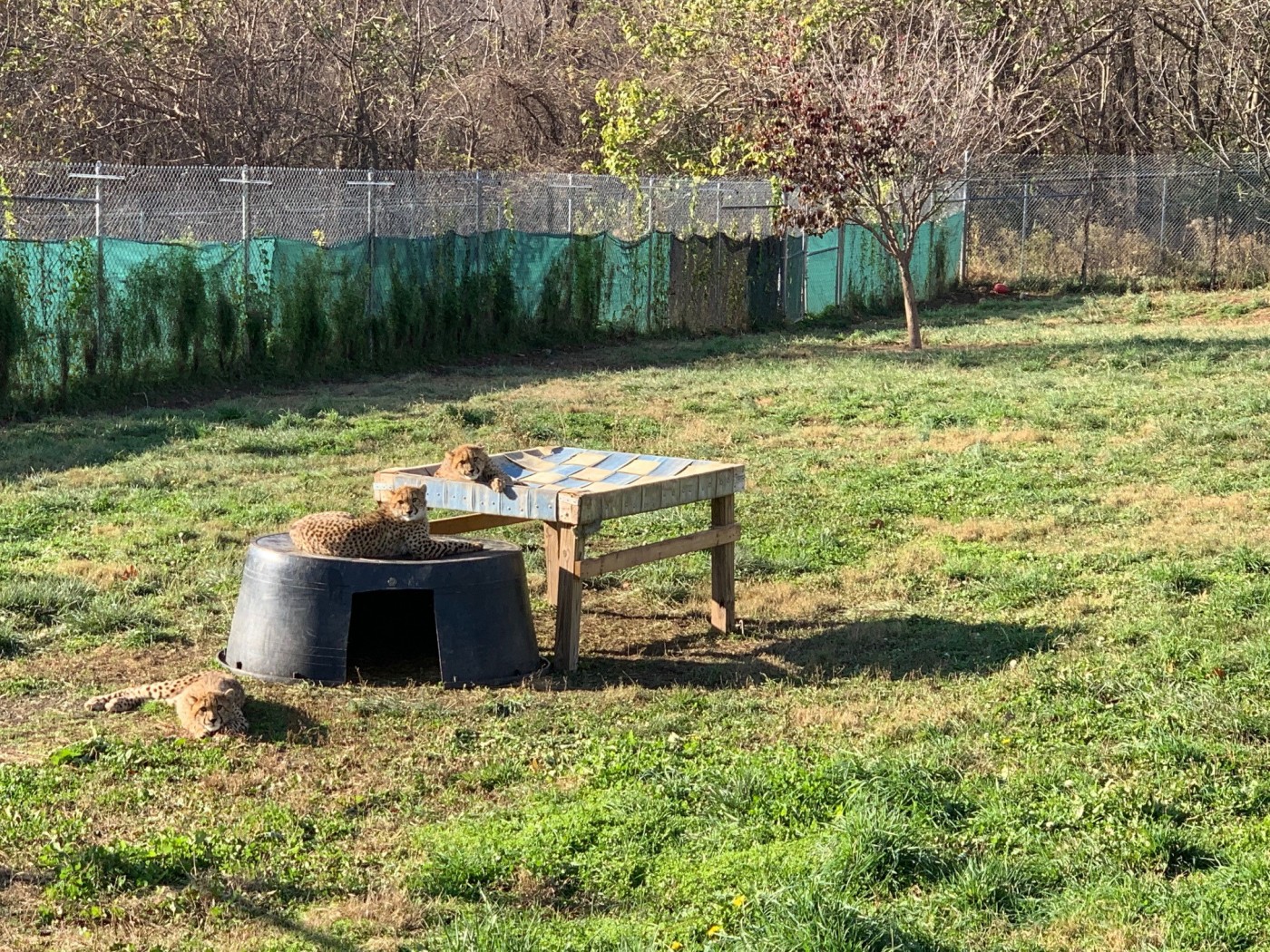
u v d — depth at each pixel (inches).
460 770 232.8
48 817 209.3
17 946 170.7
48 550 375.6
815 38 1101.7
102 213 672.4
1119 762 228.5
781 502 446.3
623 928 174.9
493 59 1414.9
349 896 186.9
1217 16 1213.1
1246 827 202.1
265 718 255.6
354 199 811.4
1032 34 1170.6
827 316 1045.2
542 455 357.4
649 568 374.9
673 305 967.0
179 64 1066.7
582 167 1325.0
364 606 325.4
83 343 644.1
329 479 471.5
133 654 297.4
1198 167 1120.8
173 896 184.5
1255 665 270.2
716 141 1222.3
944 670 286.7
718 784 219.1
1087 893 182.1
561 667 291.9
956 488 462.9
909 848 189.6
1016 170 1158.3
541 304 890.1
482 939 166.9
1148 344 797.9
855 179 824.3
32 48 990.4
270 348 733.3
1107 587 343.0
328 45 1146.0
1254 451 494.0
